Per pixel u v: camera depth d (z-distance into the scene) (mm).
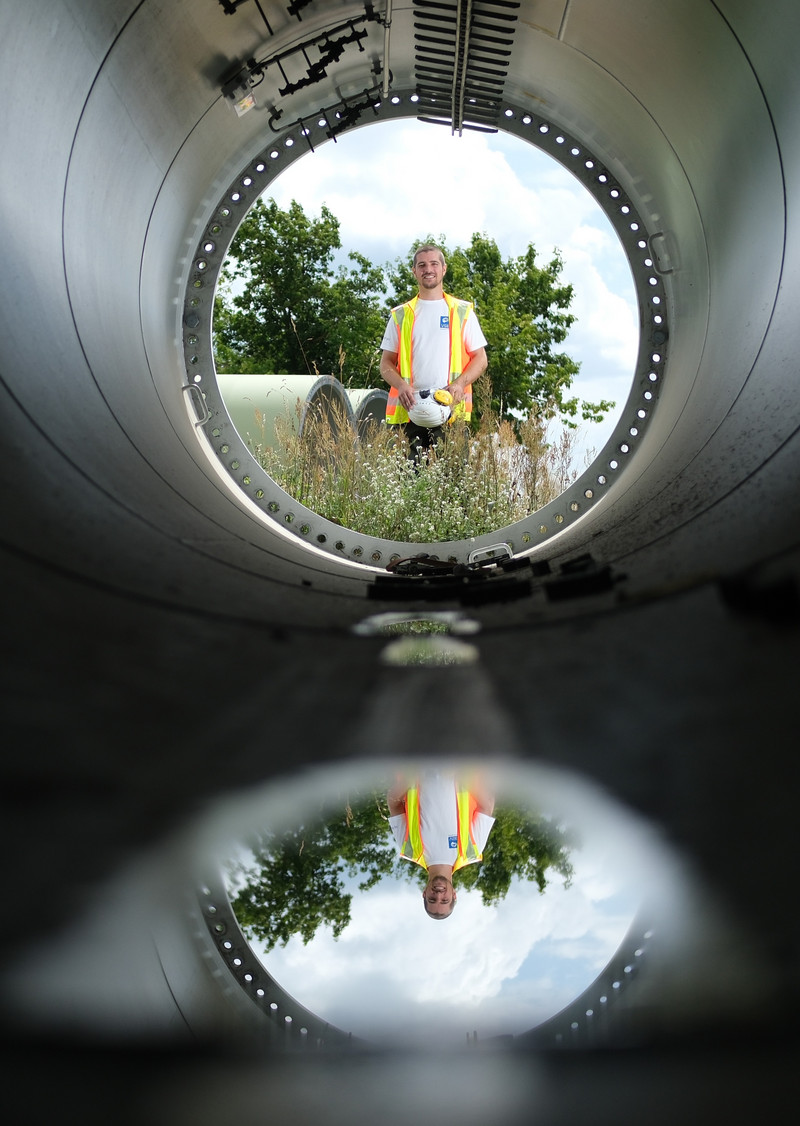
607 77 4574
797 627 2213
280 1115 1019
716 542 2896
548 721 2139
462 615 3139
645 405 5137
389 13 4527
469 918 1571
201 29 4062
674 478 3842
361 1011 1333
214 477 4715
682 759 1832
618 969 1320
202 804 1690
